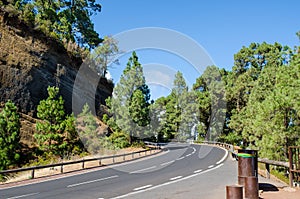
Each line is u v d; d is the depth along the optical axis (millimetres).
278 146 19484
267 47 53906
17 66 34938
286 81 18984
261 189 10852
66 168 23938
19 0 46125
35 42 39531
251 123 30594
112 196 10641
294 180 11727
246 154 10062
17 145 25250
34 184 14930
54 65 41062
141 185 12820
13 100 33000
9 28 37344
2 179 20797
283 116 19266
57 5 56781
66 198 10625
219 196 10078
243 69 56344
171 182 13328
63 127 29641
